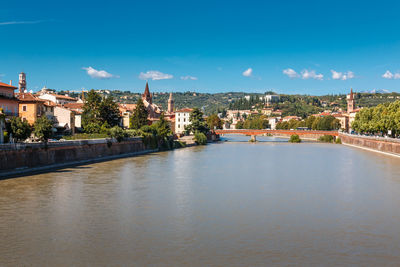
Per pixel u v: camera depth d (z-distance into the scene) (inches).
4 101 4018.2
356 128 7824.8
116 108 5398.6
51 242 1552.7
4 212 1946.4
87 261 1378.0
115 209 2053.4
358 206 2185.0
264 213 2021.4
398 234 1685.5
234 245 1539.1
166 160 4394.7
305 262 1375.5
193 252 1465.3
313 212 2048.5
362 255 1444.4
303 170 3686.0
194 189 2630.4
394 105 5979.3
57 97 6432.1
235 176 3248.0
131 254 1443.2
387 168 3843.5
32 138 4062.5
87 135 4522.6
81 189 2527.1
